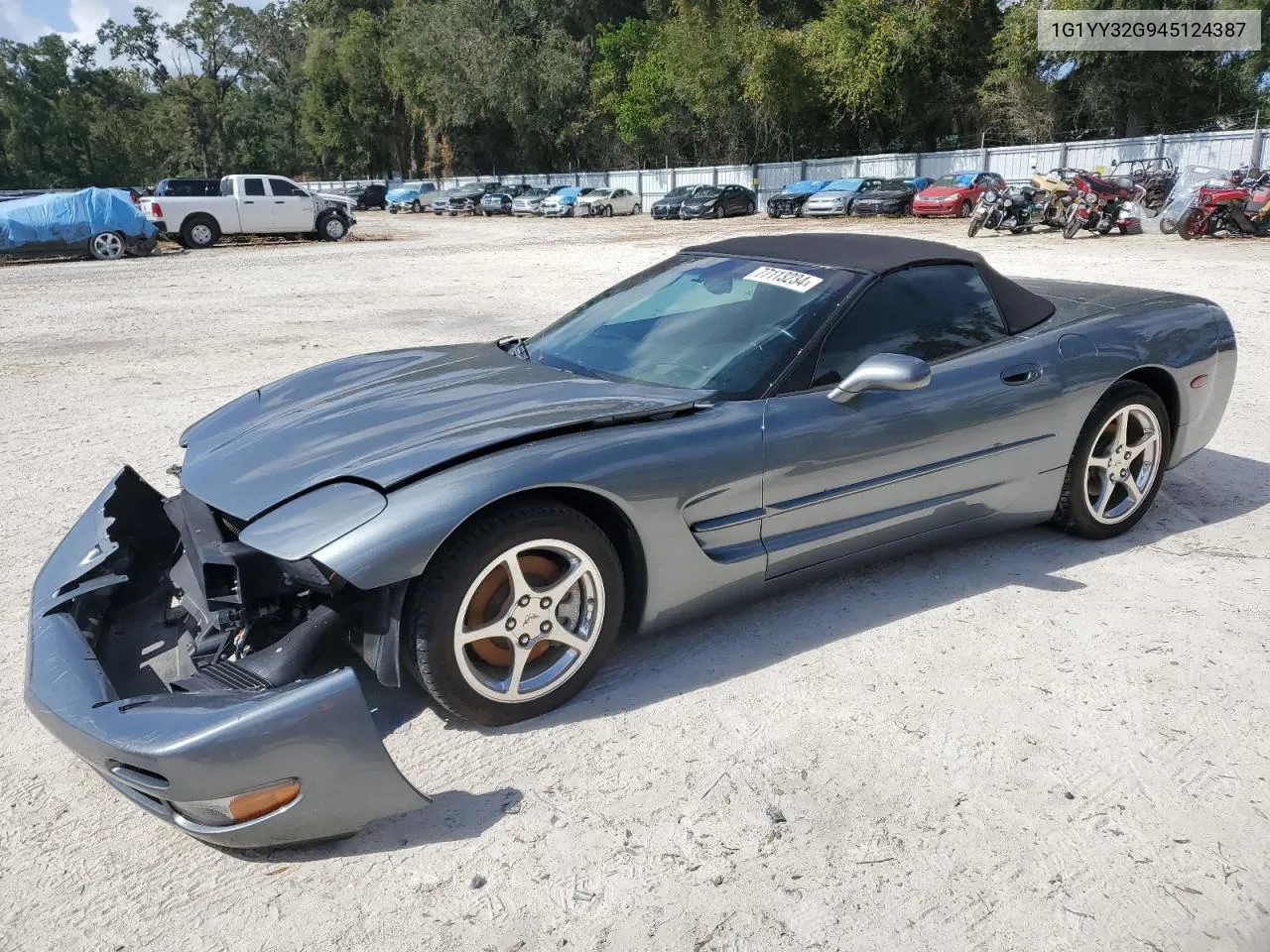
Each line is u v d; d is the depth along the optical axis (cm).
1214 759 262
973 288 368
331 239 2712
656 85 4653
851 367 325
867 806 244
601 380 326
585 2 5519
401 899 216
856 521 331
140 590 310
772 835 234
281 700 214
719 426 294
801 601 355
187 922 211
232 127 8675
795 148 4297
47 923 212
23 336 1053
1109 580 369
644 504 276
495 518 253
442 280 1529
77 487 513
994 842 231
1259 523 427
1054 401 366
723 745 269
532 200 4175
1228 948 200
